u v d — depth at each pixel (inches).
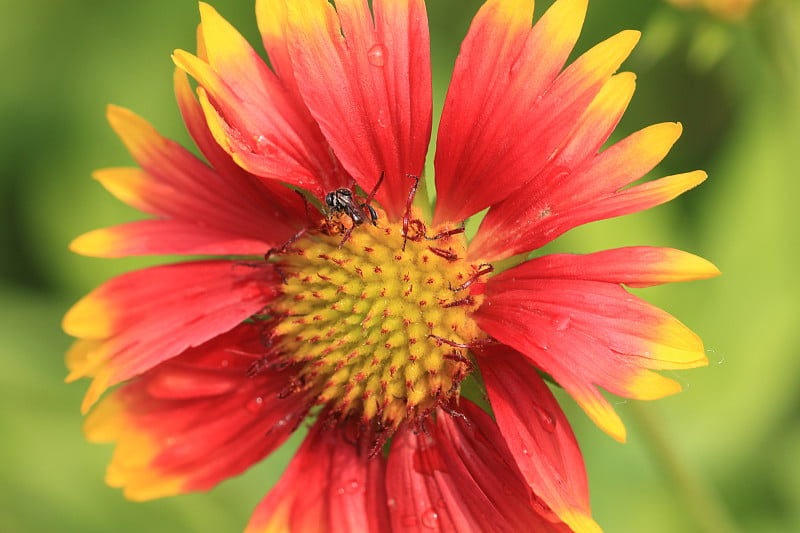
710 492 10.6
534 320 8.9
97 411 9.4
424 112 9.1
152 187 9.5
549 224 9.0
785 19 10.2
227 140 8.9
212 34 9.1
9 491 10.7
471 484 9.0
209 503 10.9
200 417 9.4
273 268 9.4
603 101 9.0
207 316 9.3
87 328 9.3
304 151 9.2
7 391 10.9
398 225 9.2
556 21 9.0
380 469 9.3
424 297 9.1
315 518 9.3
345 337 9.2
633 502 11.1
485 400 9.1
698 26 10.3
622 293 8.7
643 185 8.8
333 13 9.0
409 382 9.1
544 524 8.9
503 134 9.0
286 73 9.2
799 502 11.1
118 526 10.8
